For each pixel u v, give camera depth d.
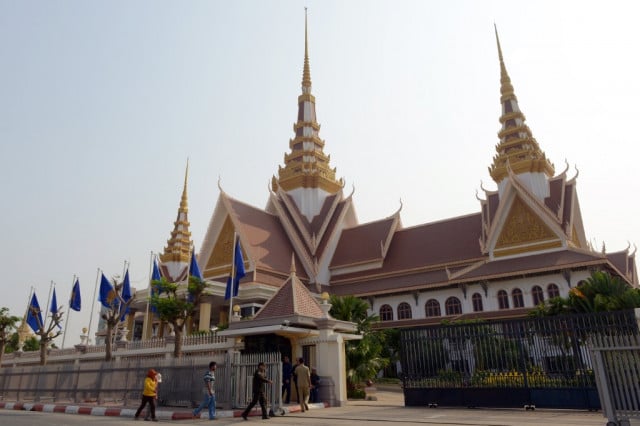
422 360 19.06
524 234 43.66
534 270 39.75
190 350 27.80
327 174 63.81
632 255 47.66
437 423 12.80
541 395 16.33
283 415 16.20
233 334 21.84
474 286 43.22
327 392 19.94
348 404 21.03
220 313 47.16
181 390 18.73
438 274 46.59
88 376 22.56
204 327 40.78
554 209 45.47
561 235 41.34
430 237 51.72
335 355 20.61
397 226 55.72
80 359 36.72
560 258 40.00
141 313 59.56
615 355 10.92
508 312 39.31
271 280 46.84
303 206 59.84
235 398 17.53
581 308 26.11
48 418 15.84
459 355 18.33
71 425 13.17
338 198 60.19
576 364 15.95
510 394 16.89
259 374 15.28
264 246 50.25
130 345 32.59
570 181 47.41
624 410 10.57
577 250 40.03
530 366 16.83
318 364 20.86
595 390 15.42
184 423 14.02
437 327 19.06
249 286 43.31
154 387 15.66
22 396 25.73
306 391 17.55
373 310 48.44
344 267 53.84
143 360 20.55
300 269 52.03
